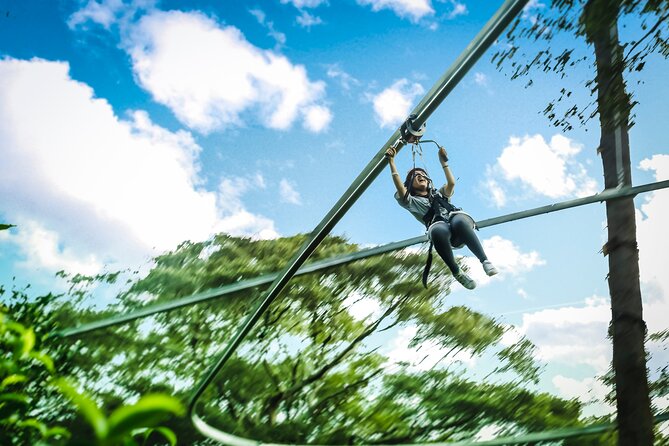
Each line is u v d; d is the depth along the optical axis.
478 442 9.44
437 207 5.46
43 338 5.62
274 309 15.09
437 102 4.25
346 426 14.99
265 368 15.02
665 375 9.40
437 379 15.58
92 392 11.63
